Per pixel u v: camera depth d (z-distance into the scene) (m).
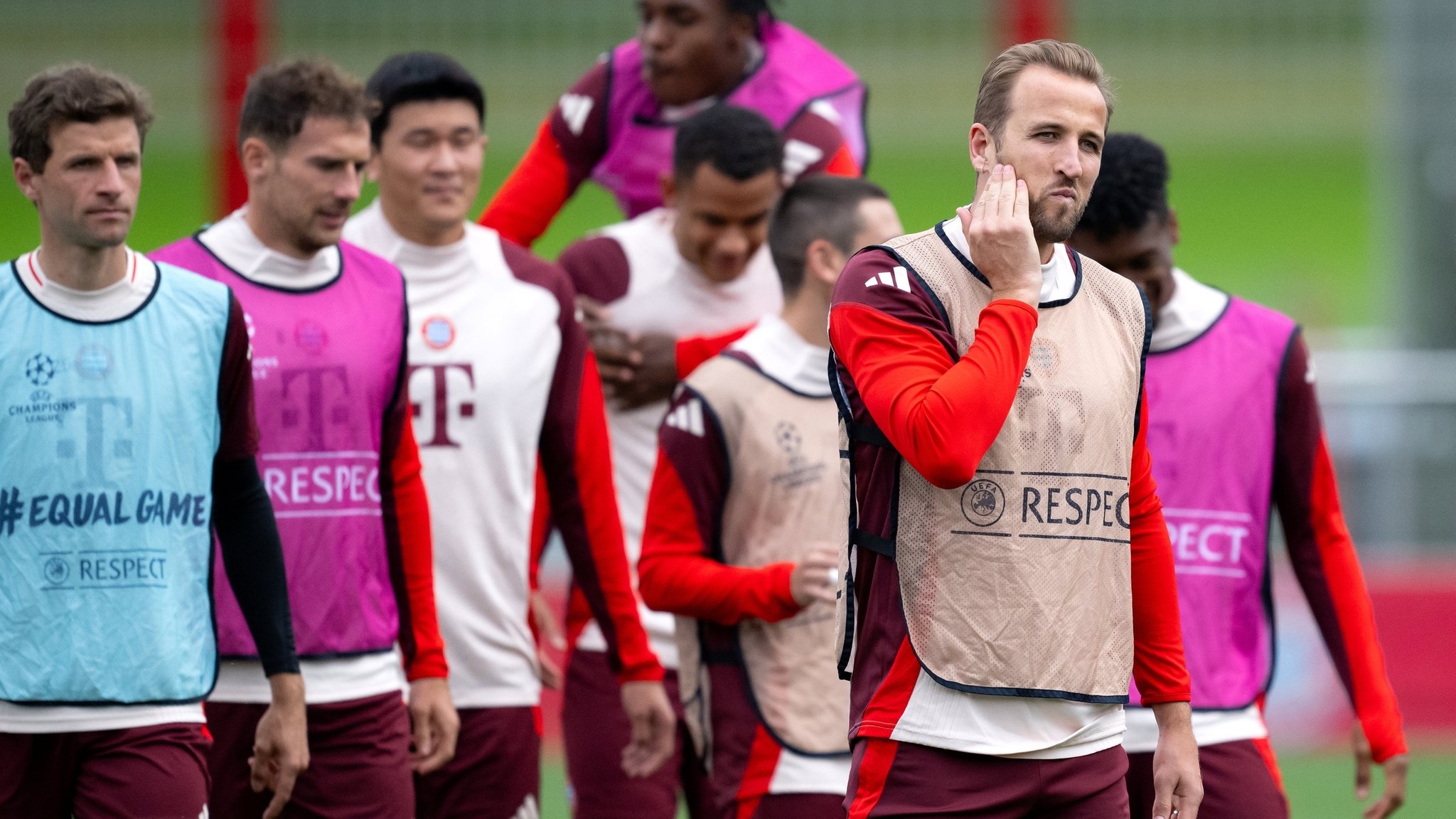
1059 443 11.62
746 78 21.95
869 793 11.83
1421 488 36.72
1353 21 95.44
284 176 15.97
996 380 11.12
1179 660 12.56
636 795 19.75
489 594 18.14
